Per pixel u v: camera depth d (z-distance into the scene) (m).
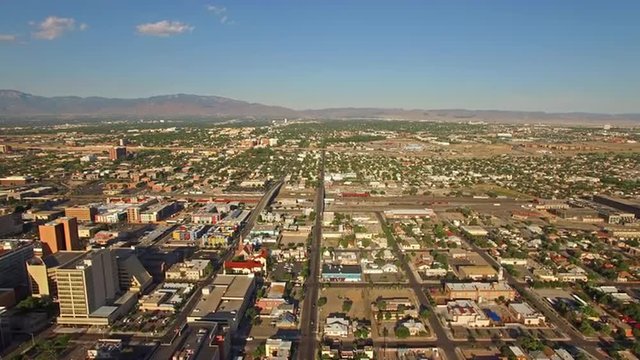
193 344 193.00
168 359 181.88
